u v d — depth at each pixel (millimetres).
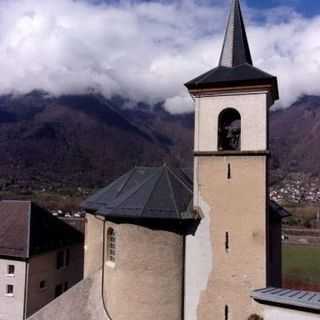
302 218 101312
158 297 21641
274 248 28922
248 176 21109
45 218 43250
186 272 21953
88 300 24844
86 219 30812
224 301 21047
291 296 16328
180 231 22047
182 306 21859
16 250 37438
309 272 59625
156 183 23453
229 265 21094
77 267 44844
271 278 27812
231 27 23625
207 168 21875
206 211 21719
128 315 21828
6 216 41750
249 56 23953
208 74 22719
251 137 21266
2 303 37406
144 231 21891
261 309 20312
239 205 21156
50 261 40312
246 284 20734
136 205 22234
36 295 38094
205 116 22156
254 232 20781
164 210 21750
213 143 21922
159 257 21797
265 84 21000
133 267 21891
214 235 21469
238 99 21609
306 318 15508
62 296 25312
